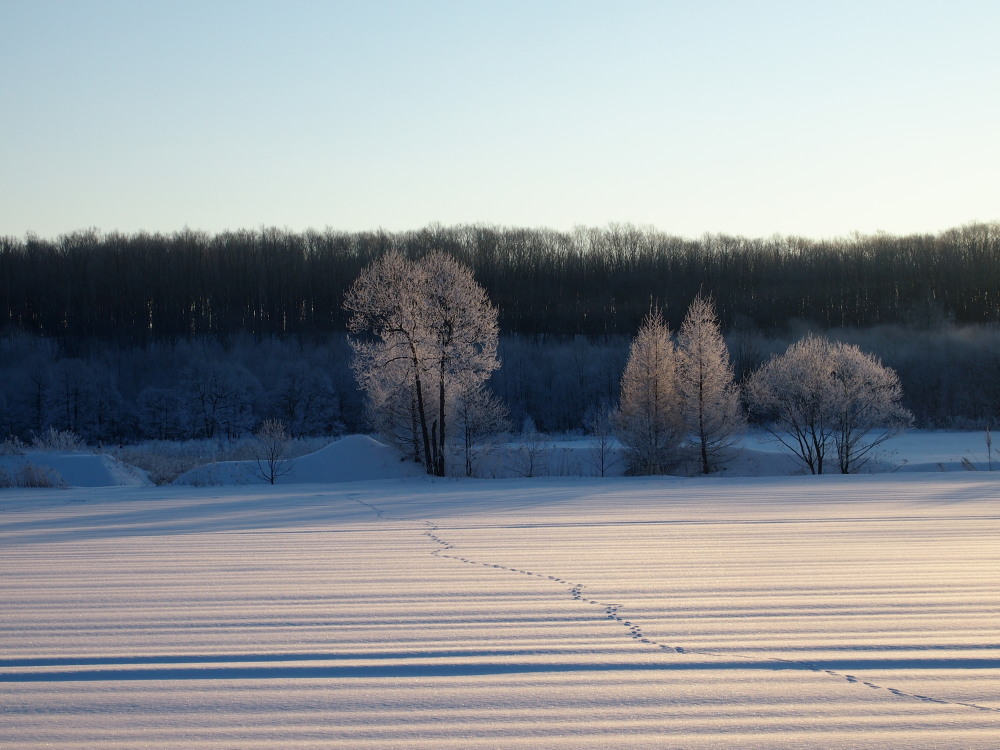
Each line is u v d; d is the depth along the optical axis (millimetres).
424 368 34844
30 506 21625
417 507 20672
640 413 38719
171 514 19000
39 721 4820
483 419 37312
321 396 67812
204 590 8383
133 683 5414
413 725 4699
